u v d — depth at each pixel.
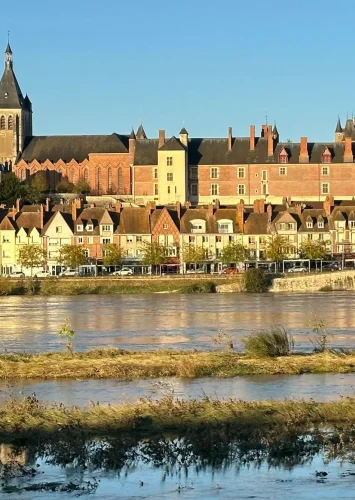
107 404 130.38
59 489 96.12
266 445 108.50
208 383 150.25
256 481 97.75
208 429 113.50
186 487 96.50
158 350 187.12
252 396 138.25
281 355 174.12
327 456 104.69
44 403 132.25
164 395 136.75
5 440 111.81
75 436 112.19
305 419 117.38
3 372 161.50
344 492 94.44
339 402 123.88
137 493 95.00
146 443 109.75
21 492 95.38
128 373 159.38
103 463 103.62
